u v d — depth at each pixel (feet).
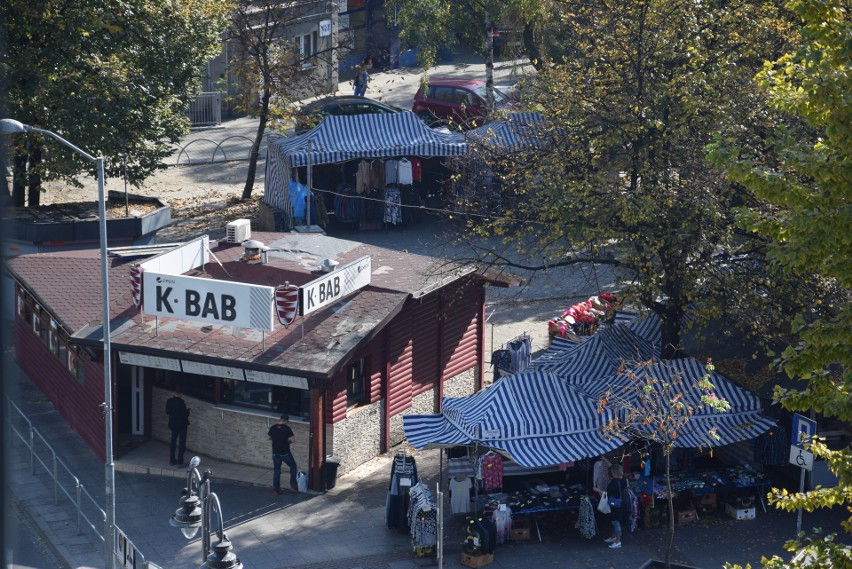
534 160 95.45
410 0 167.63
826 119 43.55
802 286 82.38
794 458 68.80
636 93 88.48
